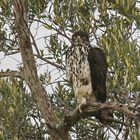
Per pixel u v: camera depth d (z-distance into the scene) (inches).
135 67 478.6
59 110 566.6
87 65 541.6
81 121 568.4
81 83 543.2
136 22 508.4
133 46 483.5
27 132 552.7
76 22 584.1
